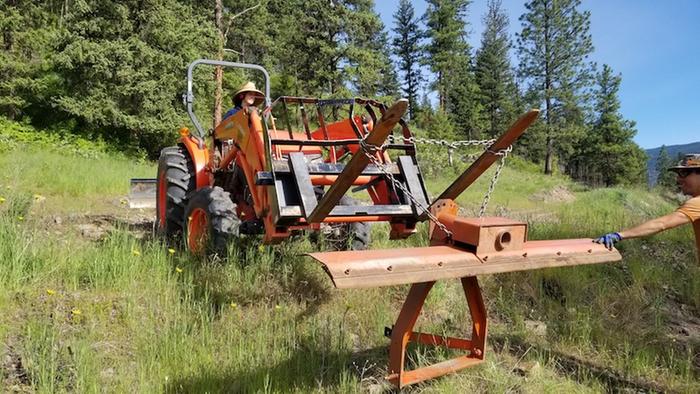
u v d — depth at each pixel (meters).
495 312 4.69
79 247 4.59
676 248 7.31
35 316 3.45
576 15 44.66
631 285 5.50
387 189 4.43
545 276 5.32
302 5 28.88
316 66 29.23
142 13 18.78
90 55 17.53
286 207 3.77
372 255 2.35
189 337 3.38
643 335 4.31
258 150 4.27
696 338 4.52
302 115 4.47
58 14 20.81
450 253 2.53
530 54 46.38
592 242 3.01
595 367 3.78
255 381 3.01
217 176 5.55
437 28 50.56
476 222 2.62
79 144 17.88
